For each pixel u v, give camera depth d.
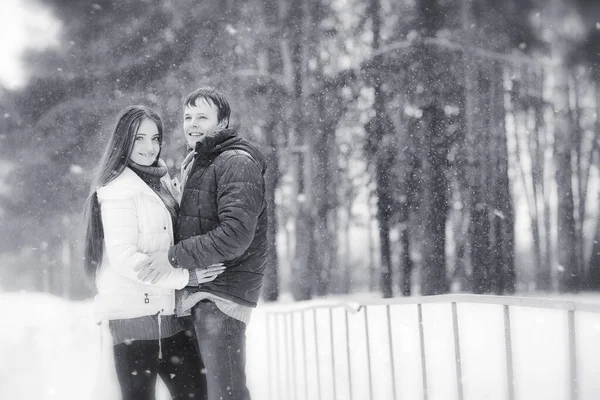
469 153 21.75
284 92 22.83
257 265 3.51
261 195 3.41
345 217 29.08
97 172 3.59
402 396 6.15
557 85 24.55
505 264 22.14
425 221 21.86
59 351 10.12
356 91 22.61
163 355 3.59
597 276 26.45
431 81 21.66
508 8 22.77
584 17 23.94
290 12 23.66
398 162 21.77
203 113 3.65
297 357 8.61
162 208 3.56
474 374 6.39
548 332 7.61
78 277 27.64
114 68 23.16
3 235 27.12
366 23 23.34
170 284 3.36
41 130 23.89
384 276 23.31
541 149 25.67
